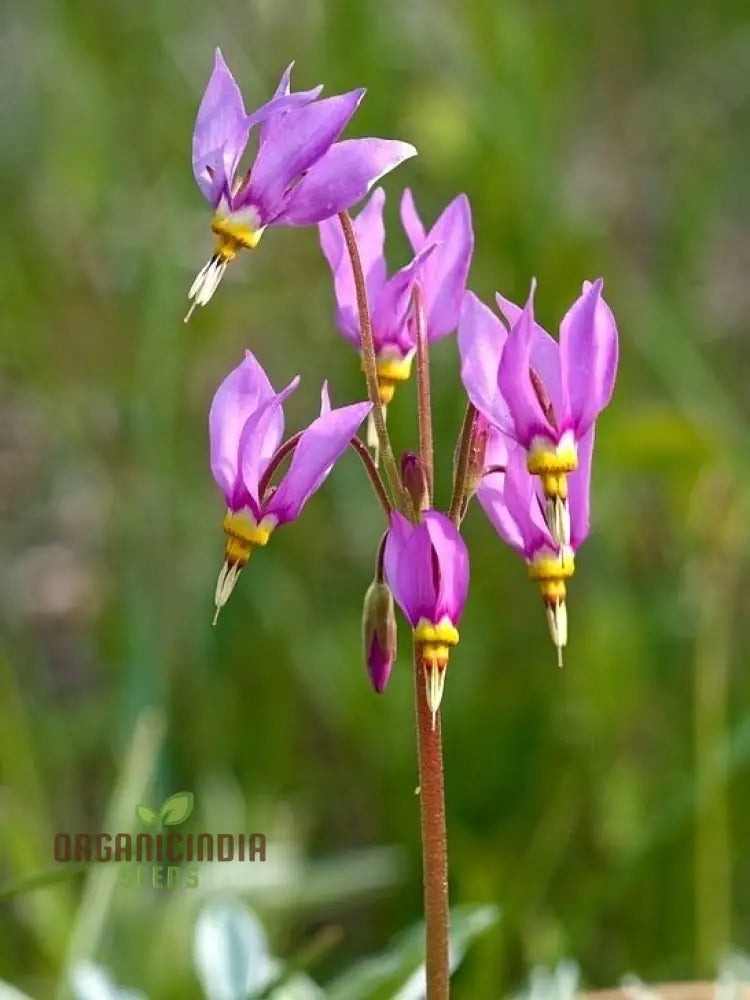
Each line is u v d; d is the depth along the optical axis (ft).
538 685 1.54
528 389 0.89
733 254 2.27
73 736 1.64
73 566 1.92
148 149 2.02
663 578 1.63
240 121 0.89
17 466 2.08
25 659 1.77
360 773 1.58
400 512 0.92
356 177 0.89
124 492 1.79
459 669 1.56
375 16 1.75
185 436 1.85
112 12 2.06
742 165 2.32
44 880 1.05
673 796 1.42
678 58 2.30
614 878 1.32
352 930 1.47
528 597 1.63
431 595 0.90
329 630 1.64
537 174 1.73
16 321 1.88
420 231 0.97
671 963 1.37
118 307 1.92
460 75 1.78
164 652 1.56
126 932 1.26
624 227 2.09
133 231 1.95
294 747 1.61
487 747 1.51
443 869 0.95
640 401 1.79
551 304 1.72
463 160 1.74
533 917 1.35
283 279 1.91
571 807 1.43
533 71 1.78
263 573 1.63
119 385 1.83
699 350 1.87
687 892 1.38
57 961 1.25
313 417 1.88
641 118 2.23
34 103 2.15
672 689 1.55
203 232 1.91
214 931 1.13
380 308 0.95
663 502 1.68
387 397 0.96
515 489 0.92
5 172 2.06
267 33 1.94
